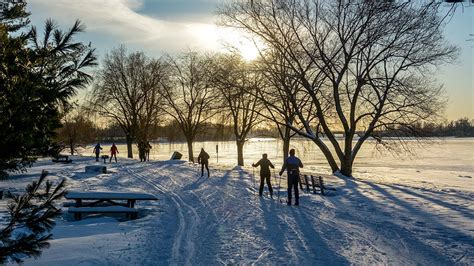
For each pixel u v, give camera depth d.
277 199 15.88
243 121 41.28
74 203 13.27
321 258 7.82
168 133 61.59
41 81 4.88
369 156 72.56
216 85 30.22
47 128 4.97
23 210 4.75
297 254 8.09
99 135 71.31
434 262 7.62
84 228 10.41
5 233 4.48
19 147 4.67
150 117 51.09
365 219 11.74
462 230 10.17
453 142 152.25
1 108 4.68
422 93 26.59
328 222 11.30
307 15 26.84
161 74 48.78
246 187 20.06
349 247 8.62
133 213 12.05
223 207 13.93
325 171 34.91
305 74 28.45
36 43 5.13
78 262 7.11
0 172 4.93
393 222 11.28
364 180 24.44
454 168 47.19
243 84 29.25
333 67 27.38
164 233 9.95
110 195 12.33
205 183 21.98
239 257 7.87
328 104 30.00
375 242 9.05
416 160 63.34
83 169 32.09
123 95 51.72
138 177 25.70
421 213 12.60
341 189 18.95
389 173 38.84
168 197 16.66
